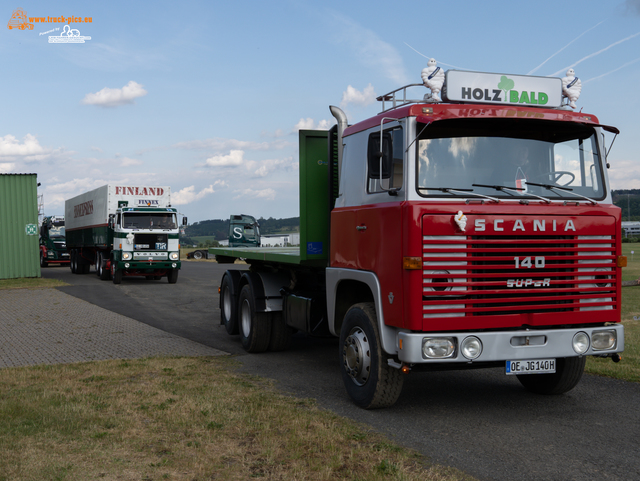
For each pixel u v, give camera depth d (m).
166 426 5.19
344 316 6.69
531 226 5.25
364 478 4.05
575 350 5.37
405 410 5.91
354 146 6.38
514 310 5.28
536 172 5.55
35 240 23.88
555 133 5.68
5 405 5.79
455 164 5.37
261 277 9.20
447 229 5.11
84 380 7.04
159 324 12.41
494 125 5.51
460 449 4.71
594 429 5.25
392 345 5.51
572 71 6.30
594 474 4.21
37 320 12.62
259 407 5.81
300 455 4.48
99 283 22.72
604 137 5.82
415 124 5.33
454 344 5.11
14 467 4.20
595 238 5.48
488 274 5.16
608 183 5.77
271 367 8.04
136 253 22.16
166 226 22.77
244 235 43.47
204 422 5.29
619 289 5.56
